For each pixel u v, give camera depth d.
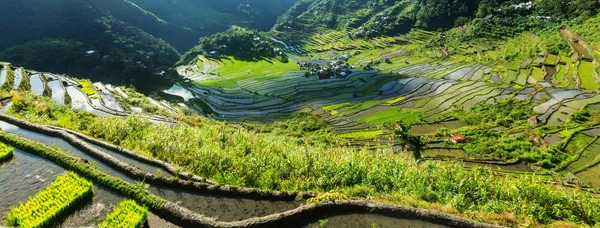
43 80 43.78
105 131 17.92
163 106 53.91
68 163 12.49
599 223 10.91
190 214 9.88
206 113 57.50
